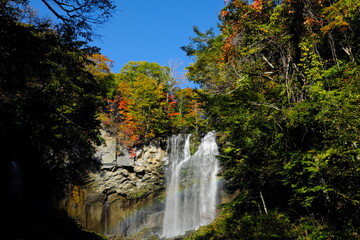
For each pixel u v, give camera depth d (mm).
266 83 13008
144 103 29250
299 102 9828
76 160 22438
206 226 15273
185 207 25703
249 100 10805
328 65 10344
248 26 12195
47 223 12820
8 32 8094
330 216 8078
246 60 12914
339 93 8039
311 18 10258
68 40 9969
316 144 8430
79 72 13391
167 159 28500
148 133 29047
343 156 7461
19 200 6988
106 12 8352
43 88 10742
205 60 18453
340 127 7598
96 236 18922
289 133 9789
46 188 14234
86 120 13188
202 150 26516
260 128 10391
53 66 11125
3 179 6547
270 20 11680
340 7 9188
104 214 24672
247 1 12414
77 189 22797
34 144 10312
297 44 11133
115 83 35406
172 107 34594
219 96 11773
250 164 10734
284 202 10547
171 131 32375
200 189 25219
